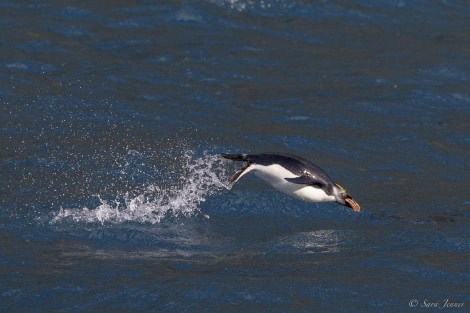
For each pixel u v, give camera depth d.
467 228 16.39
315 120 21.98
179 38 26.89
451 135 21.56
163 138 20.02
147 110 21.58
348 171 19.11
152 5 29.09
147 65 24.62
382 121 22.25
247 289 13.36
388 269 14.44
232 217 16.67
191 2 29.50
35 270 13.78
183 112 21.72
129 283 13.41
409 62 26.52
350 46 27.56
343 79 24.98
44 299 12.80
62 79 22.92
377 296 13.38
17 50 24.53
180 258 14.63
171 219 16.34
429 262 14.78
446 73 25.77
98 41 25.98
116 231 15.61
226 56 25.88
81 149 18.97
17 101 21.19
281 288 13.45
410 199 17.86
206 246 15.33
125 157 18.77
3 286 13.13
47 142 19.14
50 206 16.30
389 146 20.70
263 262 14.62
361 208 17.31
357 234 16.16
